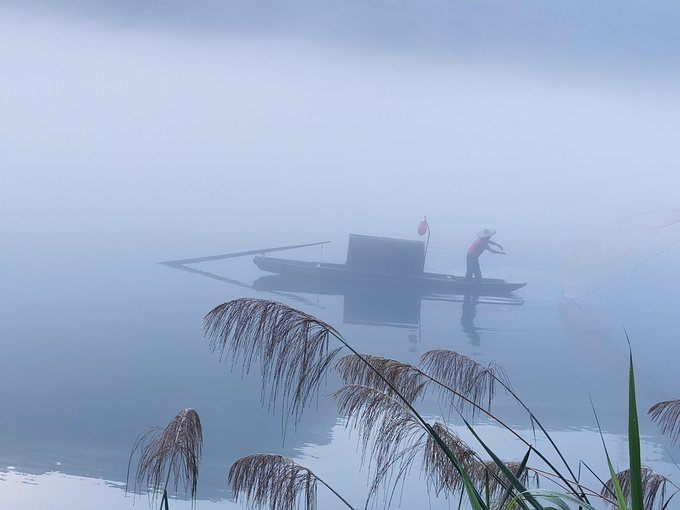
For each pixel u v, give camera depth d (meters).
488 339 20.44
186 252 31.38
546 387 15.96
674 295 24.17
